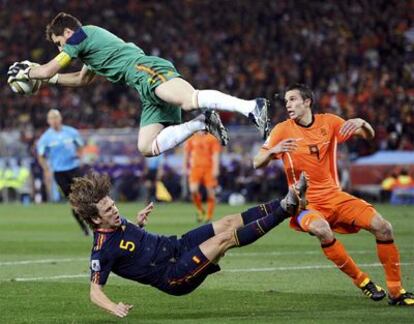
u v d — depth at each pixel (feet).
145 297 59.47
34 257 87.40
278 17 268.00
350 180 188.65
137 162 205.67
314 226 55.01
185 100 53.72
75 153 116.88
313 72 236.22
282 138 57.47
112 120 233.96
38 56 269.23
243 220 50.19
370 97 215.92
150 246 49.73
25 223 138.62
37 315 52.13
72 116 236.63
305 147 57.21
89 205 48.32
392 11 260.62
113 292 61.77
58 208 182.91
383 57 244.22
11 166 212.43
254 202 191.83
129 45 56.95
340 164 188.24
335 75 235.61
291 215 48.85
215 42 262.67
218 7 276.62
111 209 48.57
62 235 115.65
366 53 245.45
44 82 62.13
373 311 51.80
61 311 53.62
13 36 274.98
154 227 124.88
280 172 188.75
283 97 58.29
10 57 268.00
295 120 57.82
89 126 233.55
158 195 193.06
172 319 50.29
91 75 61.93
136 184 204.74
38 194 210.18
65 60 56.80
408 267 73.77
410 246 92.27
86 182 48.62
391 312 51.34
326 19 262.67
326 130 57.62
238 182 193.06
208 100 52.85
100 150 207.62
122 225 49.47
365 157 192.65
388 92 218.18
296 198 48.19
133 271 49.57
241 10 273.13
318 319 48.85
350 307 53.72
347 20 260.83
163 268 49.73
